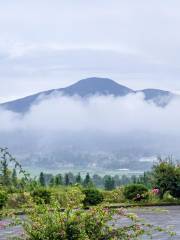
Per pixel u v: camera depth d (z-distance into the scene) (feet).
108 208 38.37
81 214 37.29
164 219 116.16
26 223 38.04
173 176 160.04
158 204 151.84
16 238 38.29
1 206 97.91
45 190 118.52
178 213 130.52
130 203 146.10
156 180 160.56
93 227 37.27
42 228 36.76
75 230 36.65
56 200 38.52
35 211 37.58
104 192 143.64
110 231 37.83
